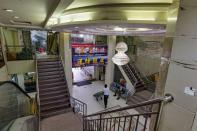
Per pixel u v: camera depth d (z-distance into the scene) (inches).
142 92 302.4
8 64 283.3
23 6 103.4
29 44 394.9
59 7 92.0
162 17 84.7
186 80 35.7
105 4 91.0
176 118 39.5
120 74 373.7
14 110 154.6
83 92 369.4
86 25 98.3
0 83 139.3
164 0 77.9
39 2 91.7
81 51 335.6
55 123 213.0
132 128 181.8
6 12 130.0
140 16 89.3
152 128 52.5
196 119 33.9
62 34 281.3
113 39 347.3
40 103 235.6
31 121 150.1
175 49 38.4
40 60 293.4
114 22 88.2
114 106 290.0
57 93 258.1
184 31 35.4
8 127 116.5
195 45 33.1
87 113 265.6
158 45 316.2
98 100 322.0
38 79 261.9
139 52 369.1
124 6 88.4
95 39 407.5
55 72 281.9
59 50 321.4
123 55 185.2
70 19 114.9
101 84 434.0
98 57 361.7
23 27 277.7
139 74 343.6
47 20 159.6
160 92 45.6
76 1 85.7
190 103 35.1
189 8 33.7
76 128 204.1
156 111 49.7
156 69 324.5
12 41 362.3
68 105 254.4
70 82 294.5
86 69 527.8
